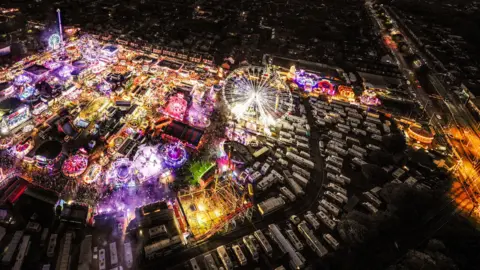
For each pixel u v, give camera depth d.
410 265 65.62
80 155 83.25
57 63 121.00
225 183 81.19
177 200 75.94
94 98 107.56
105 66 126.69
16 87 106.62
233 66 137.88
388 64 154.62
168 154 86.19
